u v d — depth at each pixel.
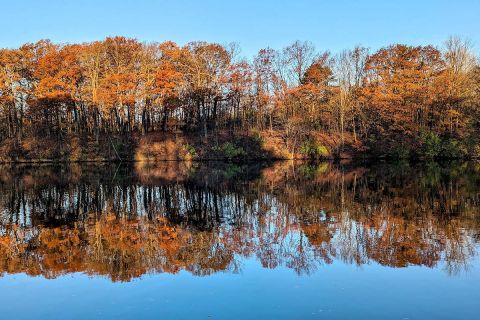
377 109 52.72
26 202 21.83
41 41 55.66
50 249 12.90
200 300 8.62
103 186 28.11
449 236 13.45
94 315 8.02
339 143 53.19
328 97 58.94
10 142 52.34
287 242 13.23
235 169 40.03
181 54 58.19
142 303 8.54
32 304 8.63
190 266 10.98
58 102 53.00
